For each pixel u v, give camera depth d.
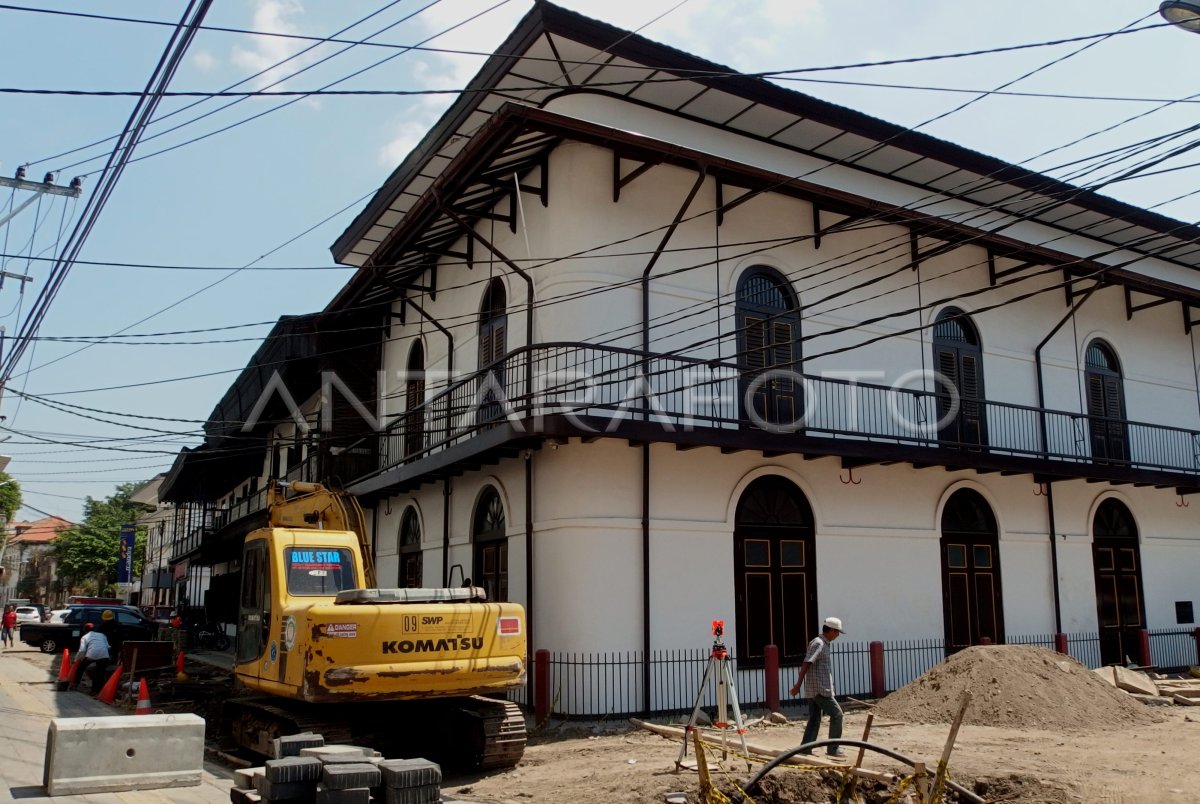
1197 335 23.36
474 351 17.78
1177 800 8.75
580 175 15.07
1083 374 20.61
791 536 16.12
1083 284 20.92
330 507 13.59
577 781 9.85
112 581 77.56
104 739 9.30
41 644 31.05
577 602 14.02
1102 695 13.84
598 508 14.27
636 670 14.08
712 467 15.34
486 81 15.82
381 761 7.30
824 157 18.30
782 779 9.22
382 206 19.80
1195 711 15.09
